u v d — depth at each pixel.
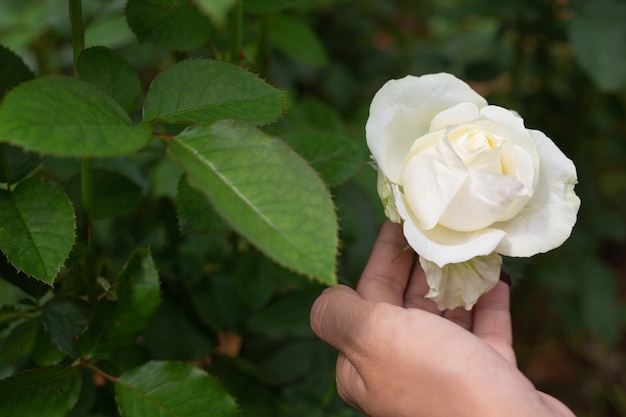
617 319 0.81
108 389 0.48
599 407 0.95
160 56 0.70
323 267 0.28
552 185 0.38
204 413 0.39
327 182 0.44
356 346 0.38
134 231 0.51
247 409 0.51
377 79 0.84
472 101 0.38
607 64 0.61
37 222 0.35
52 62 0.73
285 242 0.28
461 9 0.68
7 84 0.37
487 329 0.44
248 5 0.46
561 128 0.76
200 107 0.34
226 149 0.30
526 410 0.35
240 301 0.51
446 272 0.38
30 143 0.27
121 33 0.54
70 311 0.41
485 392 0.35
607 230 0.80
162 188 0.60
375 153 0.37
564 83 0.78
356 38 0.85
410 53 0.85
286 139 0.45
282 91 0.35
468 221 0.37
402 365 0.37
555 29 0.67
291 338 0.54
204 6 0.25
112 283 0.42
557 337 0.99
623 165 0.94
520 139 0.37
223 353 0.51
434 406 0.36
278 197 0.29
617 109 0.76
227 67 0.35
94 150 0.28
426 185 0.36
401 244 0.44
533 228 0.38
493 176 0.35
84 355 0.39
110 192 0.44
